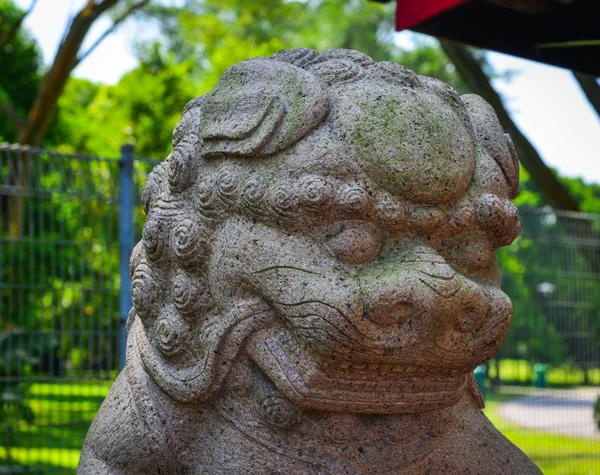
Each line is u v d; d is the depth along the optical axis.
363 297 1.20
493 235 1.36
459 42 2.80
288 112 1.28
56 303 3.71
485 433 1.50
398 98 1.30
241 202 1.29
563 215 4.68
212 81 9.73
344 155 1.26
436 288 1.20
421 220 1.27
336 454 1.31
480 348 1.30
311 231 1.26
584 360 4.80
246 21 9.97
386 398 1.29
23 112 8.16
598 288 4.90
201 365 1.34
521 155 4.77
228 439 1.34
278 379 1.27
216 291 1.33
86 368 4.04
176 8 10.62
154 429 1.38
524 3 2.65
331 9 12.17
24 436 4.28
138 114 9.87
